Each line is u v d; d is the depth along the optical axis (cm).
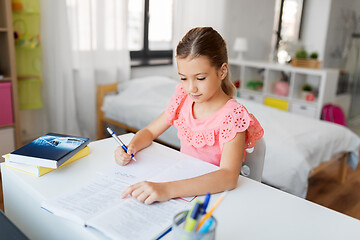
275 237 66
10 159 88
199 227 54
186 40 88
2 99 215
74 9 256
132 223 67
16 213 91
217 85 93
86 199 75
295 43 405
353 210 210
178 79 344
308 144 192
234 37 405
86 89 275
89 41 268
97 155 102
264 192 84
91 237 65
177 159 101
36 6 231
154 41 355
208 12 355
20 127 244
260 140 107
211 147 103
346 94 407
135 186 78
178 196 78
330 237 67
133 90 271
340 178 245
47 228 78
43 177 86
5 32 211
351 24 399
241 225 70
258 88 382
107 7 277
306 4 432
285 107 344
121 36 291
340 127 226
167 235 64
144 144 109
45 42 247
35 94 246
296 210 77
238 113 97
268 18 453
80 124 282
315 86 361
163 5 350
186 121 109
